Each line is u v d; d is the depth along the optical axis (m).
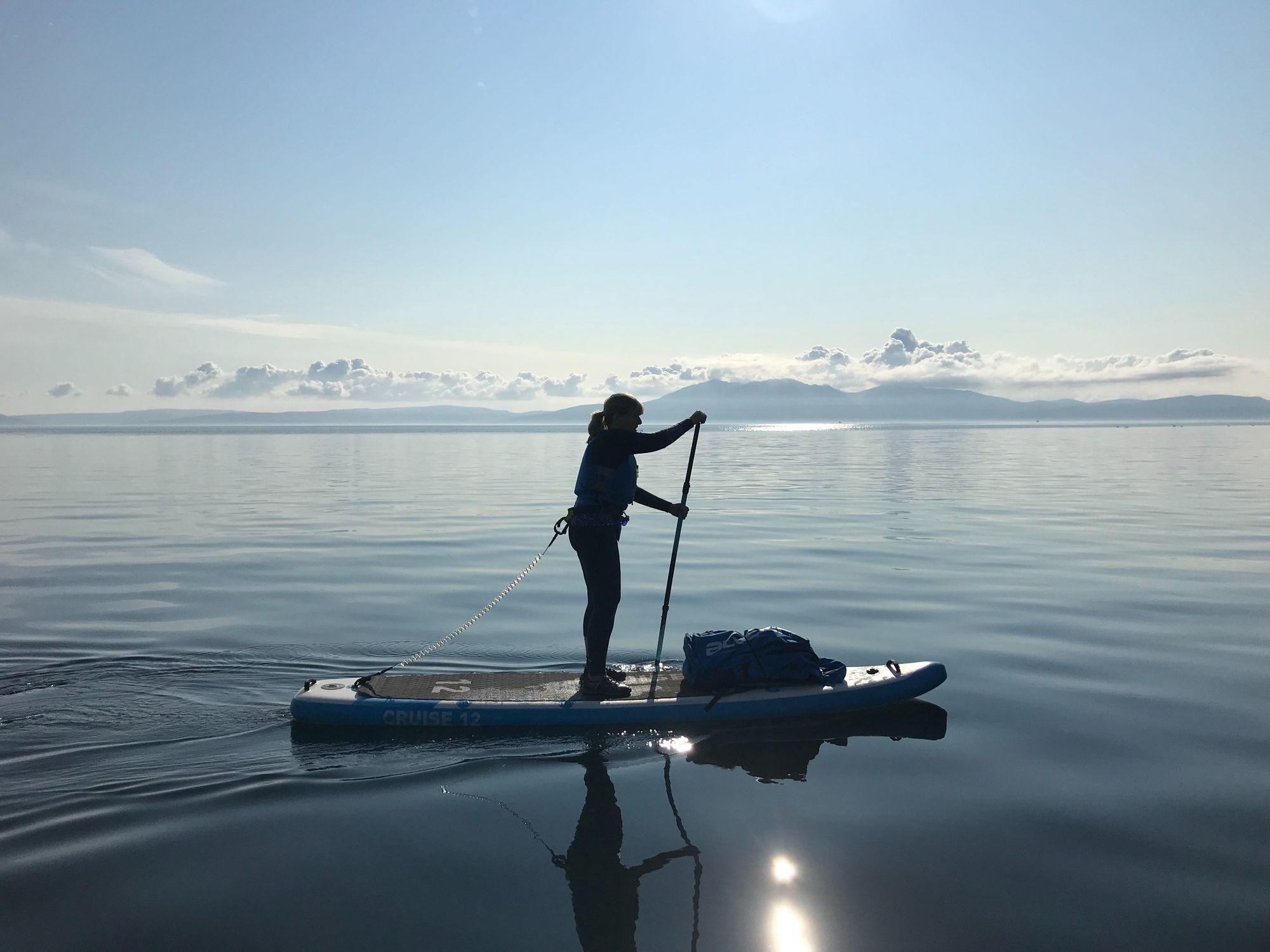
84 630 7.14
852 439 67.56
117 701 5.26
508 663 6.19
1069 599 8.27
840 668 5.43
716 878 3.19
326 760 4.38
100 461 34.88
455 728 4.87
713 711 5.00
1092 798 3.90
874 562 10.39
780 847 3.43
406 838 3.51
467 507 16.95
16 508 16.89
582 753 4.51
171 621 7.46
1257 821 3.64
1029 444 52.12
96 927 2.86
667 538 12.48
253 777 4.15
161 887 3.11
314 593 8.76
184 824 3.63
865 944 2.76
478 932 2.83
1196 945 2.76
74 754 4.41
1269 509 15.88
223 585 9.19
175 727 4.83
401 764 4.34
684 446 55.75
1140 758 4.39
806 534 12.77
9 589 8.92
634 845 3.45
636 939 2.79
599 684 5.17
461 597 8.59
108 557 10.99
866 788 4.03
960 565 10.10
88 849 3.40
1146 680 5.74
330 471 28.70
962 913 2.95
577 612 7.89
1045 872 3.23
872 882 3.15
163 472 28.45
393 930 2.84
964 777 4.15
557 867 3.27
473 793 3.98
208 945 2.75
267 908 2.97
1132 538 12.26
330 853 3.38
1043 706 5.23
